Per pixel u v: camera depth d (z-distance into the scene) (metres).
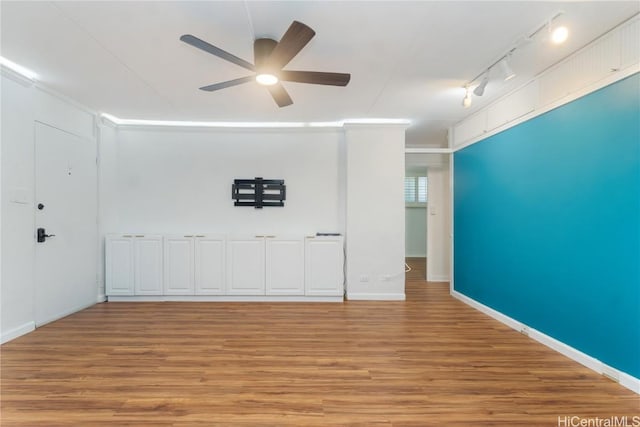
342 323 3.74
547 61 2.91
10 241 3.13
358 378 2.48
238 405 2.12
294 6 2.14
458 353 2.93
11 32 2.45
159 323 3.71
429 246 6.28
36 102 3.42
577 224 2.73
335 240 4.71
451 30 2.42
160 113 4.43
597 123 2.54
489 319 3.90
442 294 5.17
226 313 4.11
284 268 4.69
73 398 2.19
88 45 2.64
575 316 2.76
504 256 3.75
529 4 2.13
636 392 2.24
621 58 2.33
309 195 5.04
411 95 3.72
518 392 2.29
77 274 4.11
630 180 2.28
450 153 5.10
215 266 4.68
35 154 3.43
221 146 5.01
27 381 2.40
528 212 3.34
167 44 2.63
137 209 4.95
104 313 4.06
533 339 3.25
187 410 2.07
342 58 2.85
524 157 3.40
